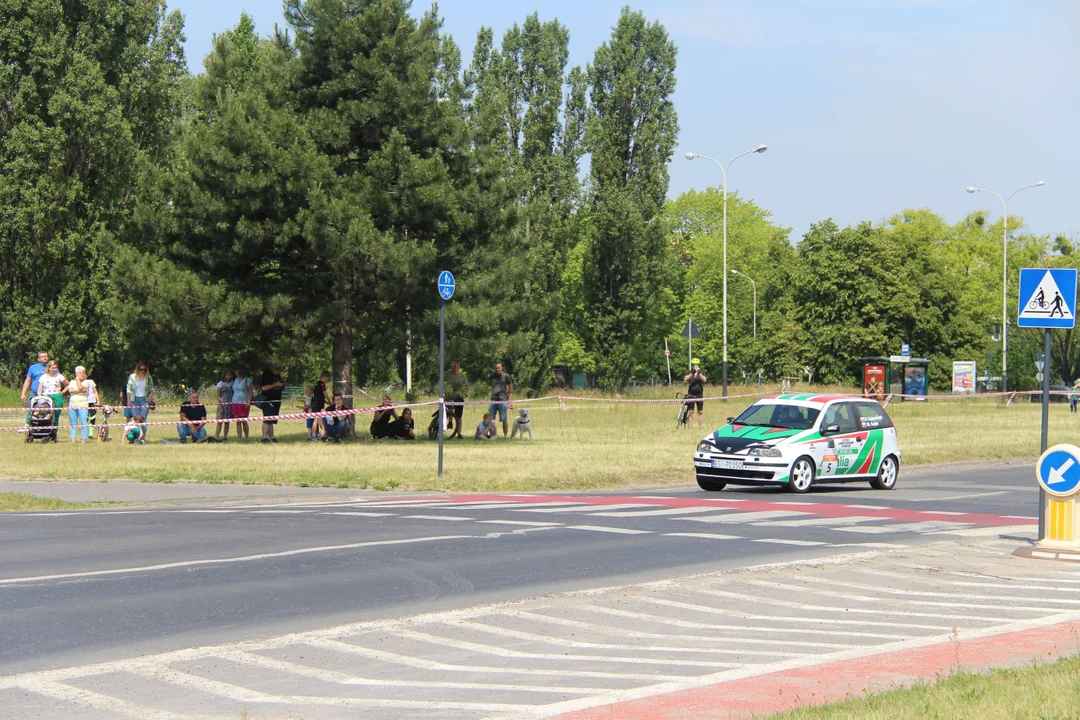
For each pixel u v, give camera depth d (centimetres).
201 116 4888
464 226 4438
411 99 4431
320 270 4462
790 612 1349
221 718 895
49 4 7181
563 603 1377
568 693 962
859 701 867
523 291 4847
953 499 2795
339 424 4425
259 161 4200
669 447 4078
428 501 2584
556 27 10244
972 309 12988
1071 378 13762
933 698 864
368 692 975
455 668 1063
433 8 4675
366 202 4291
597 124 10312
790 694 934
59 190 7050
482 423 4597
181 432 4256
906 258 10994
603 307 10000
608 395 9019
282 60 4612
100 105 7138
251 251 4291
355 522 2148
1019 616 1325
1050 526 1778
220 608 1338
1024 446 4397
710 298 14288
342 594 1430
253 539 1905
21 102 7125
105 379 7450
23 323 7131
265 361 4388
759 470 2842
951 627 1260
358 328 4625
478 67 10131
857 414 3053
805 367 11156
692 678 1005
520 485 2891
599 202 10194
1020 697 856
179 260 4397
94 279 7050
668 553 1788
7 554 1741
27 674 1033
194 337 4338
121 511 2347
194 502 2550
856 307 10831
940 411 7381
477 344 4556
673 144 10438
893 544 1911
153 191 4403
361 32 4459
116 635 1195
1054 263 13600
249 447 3888
